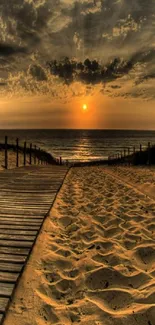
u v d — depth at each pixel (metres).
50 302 2.48
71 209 5.54
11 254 3.29
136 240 3.90
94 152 76.69
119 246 3.72
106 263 3.26
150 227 4.37
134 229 4.32
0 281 2.69
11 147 29.95
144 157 20.03
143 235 4.05
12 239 3.74
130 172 12.03
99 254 3.47
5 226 4.27
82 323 2.20
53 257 3.36
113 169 15.18
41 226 4.30
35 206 5.54
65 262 3.25
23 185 8.14
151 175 10.36
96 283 2.82
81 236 4.12
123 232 4.22
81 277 2.93
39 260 3.22
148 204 5.79
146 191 7.05
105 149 86.75
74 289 2.72
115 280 2.86
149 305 2.37
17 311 2.31
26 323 2.18
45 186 7.99
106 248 3.69
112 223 4.68
